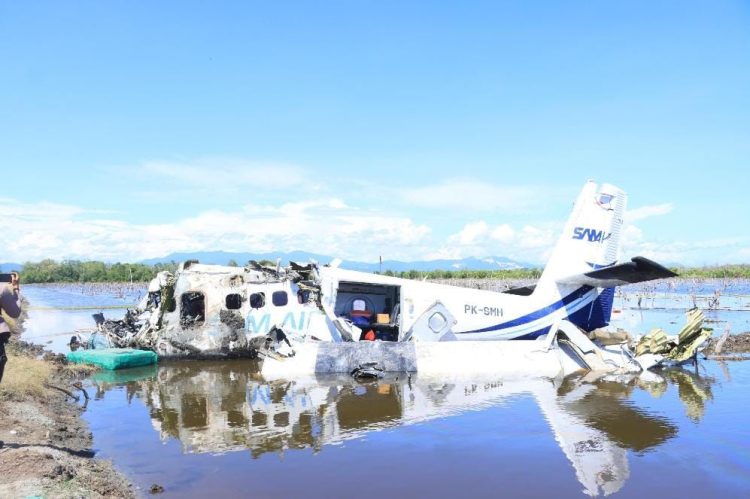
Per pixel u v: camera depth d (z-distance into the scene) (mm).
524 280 58250
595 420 8898
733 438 7887
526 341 14711
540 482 6246
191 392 11266
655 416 9133
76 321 29219
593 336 18203
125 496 5750
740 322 25969
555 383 12109
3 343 6547
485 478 6371
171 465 6828
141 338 15484
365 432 8227
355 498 5805
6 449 6441
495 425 8594
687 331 14664
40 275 99500
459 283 53969
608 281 15242
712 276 68250
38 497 5117
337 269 15570
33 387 10102
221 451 7383
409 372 13297
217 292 15352
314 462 6910
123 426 8656
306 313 15125
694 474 6488
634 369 13680
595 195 16234
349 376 12945
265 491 5996
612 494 5918
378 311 16172
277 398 10625
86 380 12664
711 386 11781
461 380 12461
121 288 64188
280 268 15688
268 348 15016
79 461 6598
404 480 6309
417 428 8430
